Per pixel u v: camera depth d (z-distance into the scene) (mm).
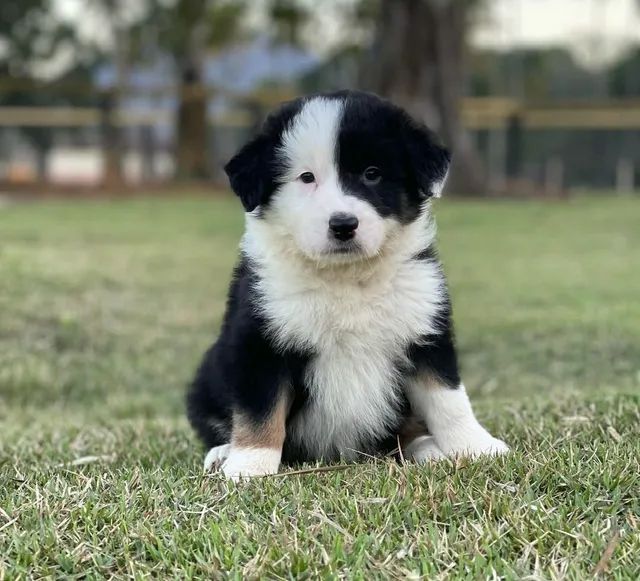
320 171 820
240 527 664
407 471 756
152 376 1579
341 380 829
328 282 816
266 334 819
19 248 2625
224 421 895
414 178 837
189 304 2037
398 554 622
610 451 780
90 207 4344
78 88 6219
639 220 3730
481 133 6602
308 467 810
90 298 1982
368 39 5684
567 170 6566
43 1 8023
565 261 2637
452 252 2838
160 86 6406
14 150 7289
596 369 1463
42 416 1345
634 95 7199
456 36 4785
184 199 4992
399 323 828
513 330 1736
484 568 600
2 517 708
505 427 958
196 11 6488
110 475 812
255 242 849
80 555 641
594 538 627
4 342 1634
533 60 7316
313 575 602
